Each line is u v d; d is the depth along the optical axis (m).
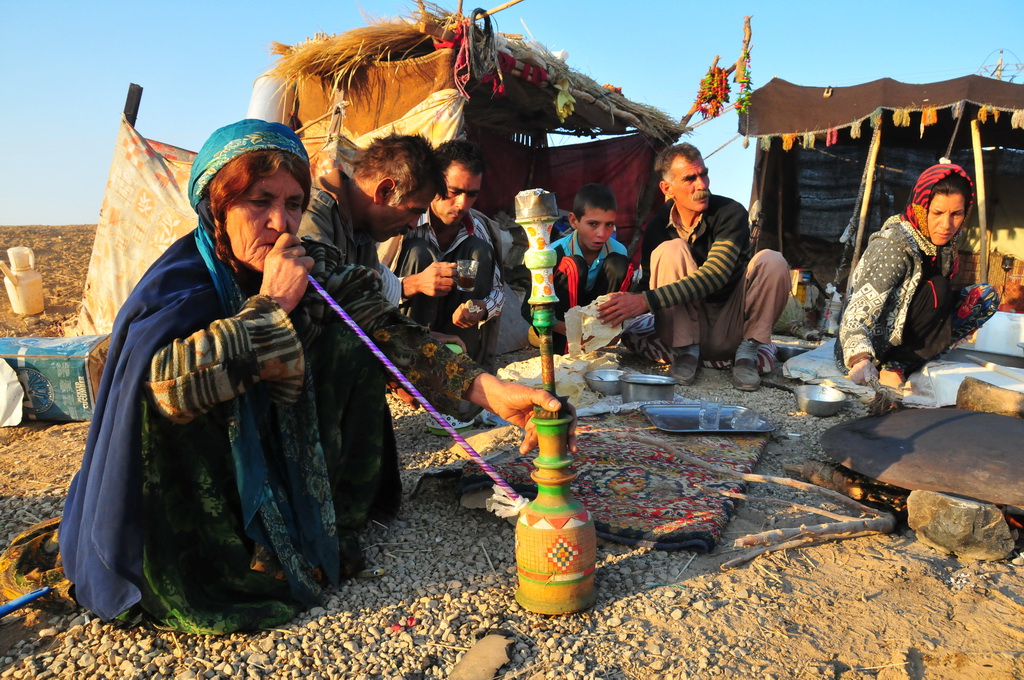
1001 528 2.39
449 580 2.24
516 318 6.26
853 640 1.97
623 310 4.49
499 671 1.82
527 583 2.06
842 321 3.70
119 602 1.78
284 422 2.09
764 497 2.88
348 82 6.48
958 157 11.70
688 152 4.58
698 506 2.68
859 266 3.68
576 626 2.01
